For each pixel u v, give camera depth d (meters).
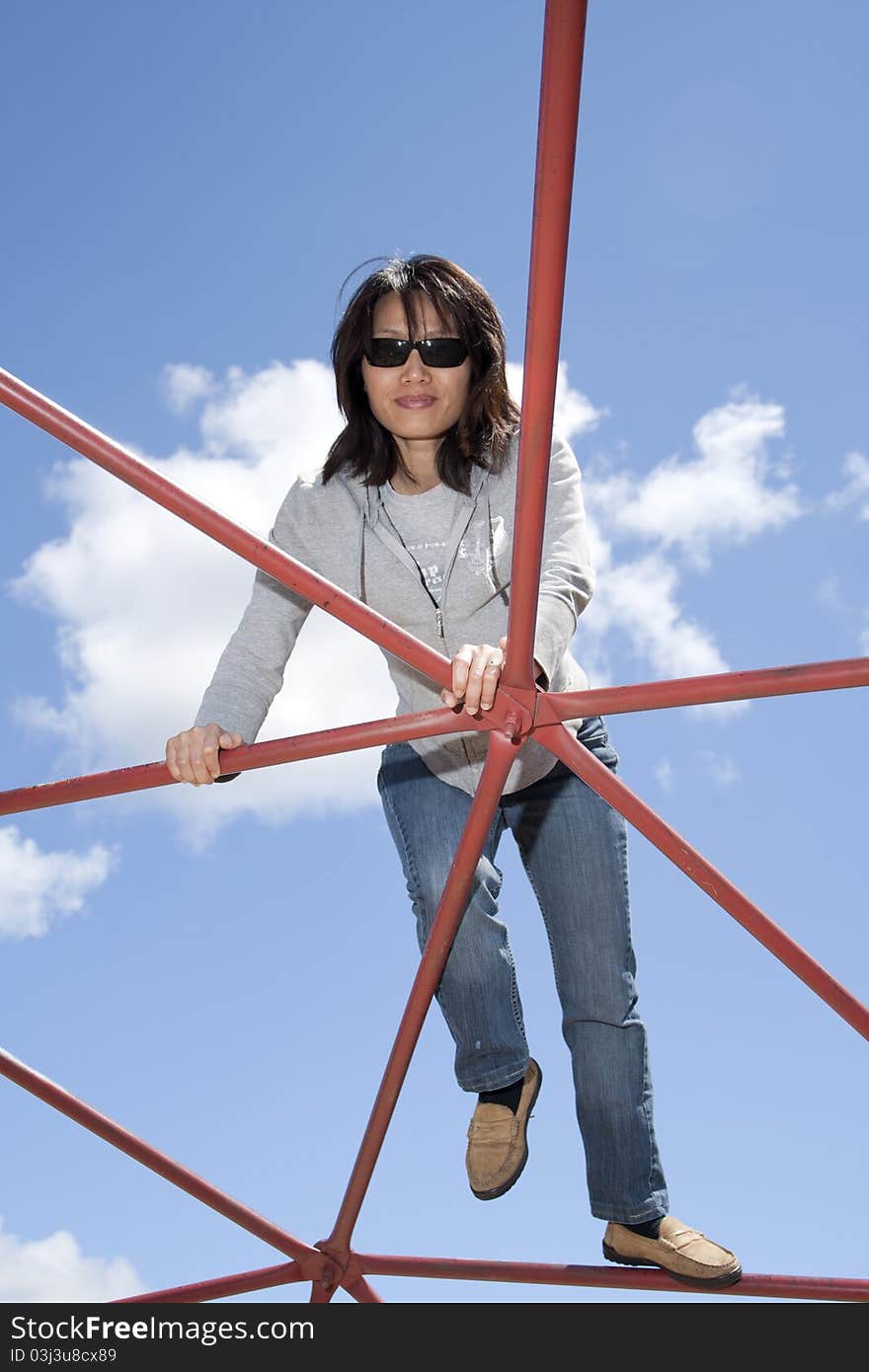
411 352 4.05
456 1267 4.84
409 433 4.11
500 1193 4.31
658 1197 4.31
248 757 4.02
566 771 4.29
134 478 3.81
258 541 3.82
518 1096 4.34
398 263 4.12
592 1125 4.29
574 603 4.03
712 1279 4.34
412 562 4.15
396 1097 4.54
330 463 4.28
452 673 3.75
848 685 3.80
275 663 4.35
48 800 4.19
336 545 4.23
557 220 3.05
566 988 4.32
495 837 4.48
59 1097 4.85
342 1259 4.96
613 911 4.27
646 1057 4.32
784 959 4.25
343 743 3.94
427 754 4.31
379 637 3.85
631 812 4.08
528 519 3.55
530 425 3.41
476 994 4.25
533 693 3.89
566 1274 4.68
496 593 4.11
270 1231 4.96
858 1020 4.29
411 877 4.29
